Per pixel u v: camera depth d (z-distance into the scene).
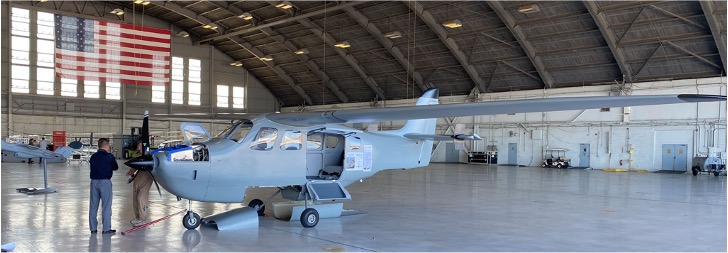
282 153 8.71
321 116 8.53
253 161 8.38
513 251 6.86
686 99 6.20
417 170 25.61
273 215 9.46
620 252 6.85
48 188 13.45
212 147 8.09
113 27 27.55
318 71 35.62
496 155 32.44
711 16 20.59
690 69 24.34
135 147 31.14
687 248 7.11
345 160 9.45
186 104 37.03
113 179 17.27
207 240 7.31
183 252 6.56
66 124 32.72
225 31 33.81
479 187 16.22
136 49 27.95
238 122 8.81
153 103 35.97
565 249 7.00
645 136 26.75
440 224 8.92
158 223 8.61
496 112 7.55
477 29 26.80
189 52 37.09
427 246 7.11
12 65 30.86
